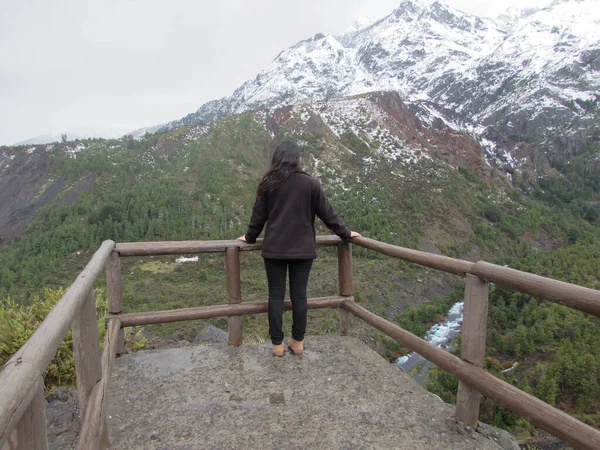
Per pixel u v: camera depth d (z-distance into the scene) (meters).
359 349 3.27
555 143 194.62
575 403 31.23
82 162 130.75
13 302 4.02
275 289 2.94
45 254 77.75
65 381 3.46
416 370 32.16
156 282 56.69
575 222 127.00
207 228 88.62
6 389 0.79
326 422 2.29
